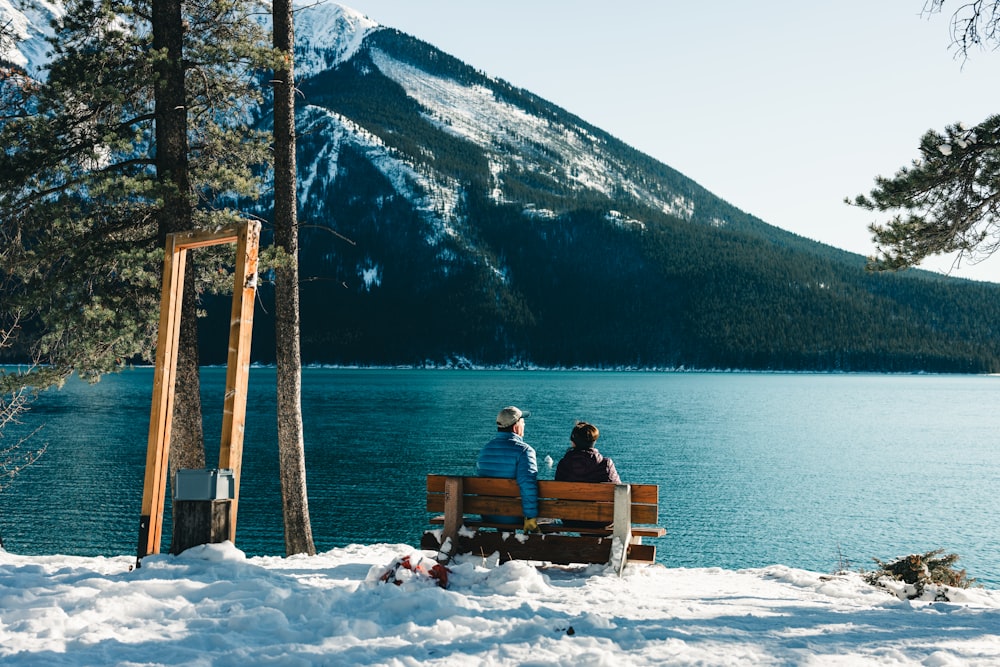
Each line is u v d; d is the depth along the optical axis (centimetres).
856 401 13188
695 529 3634
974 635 487
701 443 6875
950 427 8938
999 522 3878
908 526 3775
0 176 989
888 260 1155
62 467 4684
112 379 17938
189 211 1065
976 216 1094
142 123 1049
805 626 503
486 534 752
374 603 515
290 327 1116
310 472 4638
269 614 469
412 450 5638
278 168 1118
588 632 458
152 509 654
